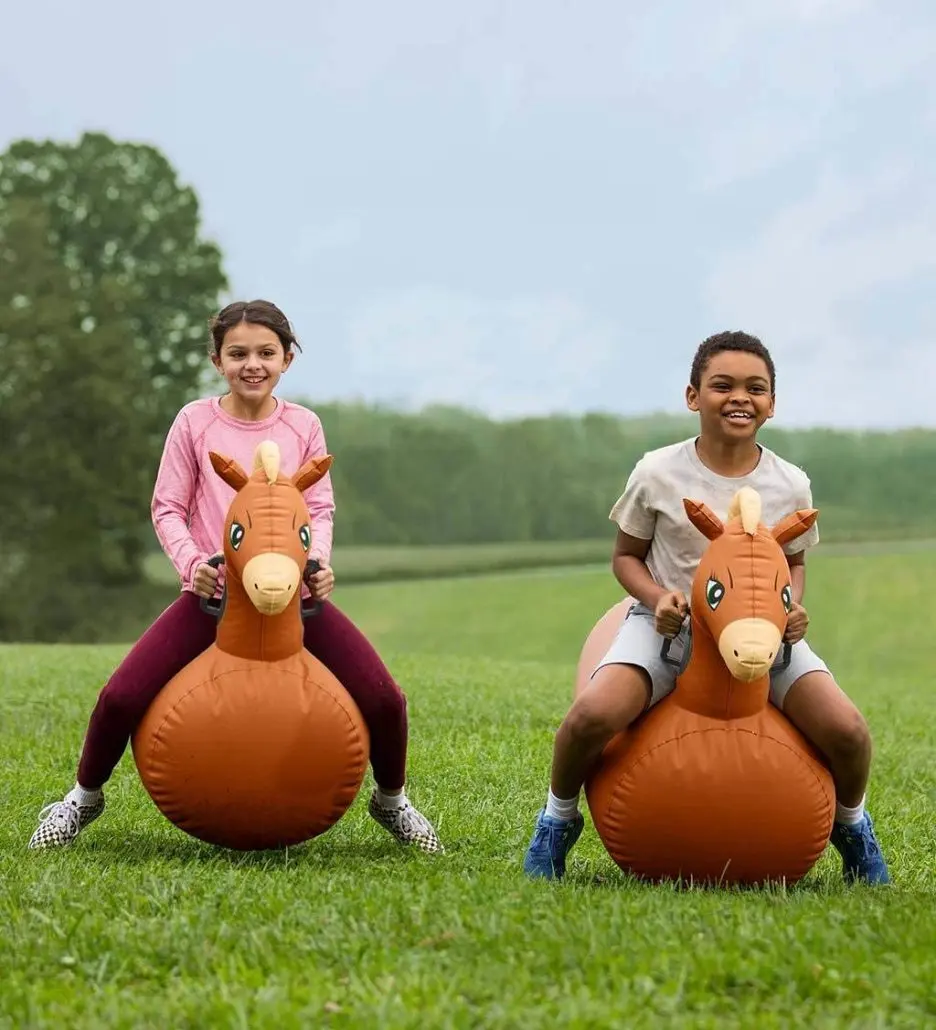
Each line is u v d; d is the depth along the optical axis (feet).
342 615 21.13
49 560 148.77
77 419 152.25
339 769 20.12
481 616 142.10
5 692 41.22
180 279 170.60
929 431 223.10
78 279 164.25
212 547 21.12
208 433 21.42
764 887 18.72
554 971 14.35
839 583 149.28
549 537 205.05
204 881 18.42
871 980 13.92
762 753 18.37
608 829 18.98
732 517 18.43
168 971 14.67
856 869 20.16
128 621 149.69
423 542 204.23
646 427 222.28
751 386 19.33
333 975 14.38
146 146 173.37
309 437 21.85
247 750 19.66
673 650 19.06
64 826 21.67
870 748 18.94
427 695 41.39
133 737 20.53
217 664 19.86
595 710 18.61
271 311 21.74
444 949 15.10
